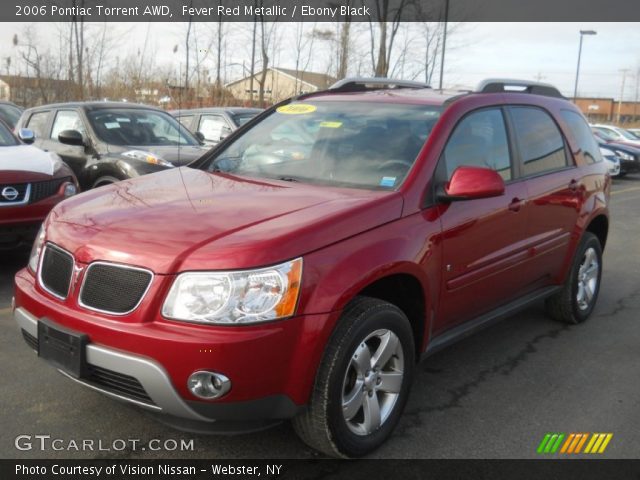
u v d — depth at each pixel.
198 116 11.77
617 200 14.76
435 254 3.58
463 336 4.11
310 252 2.96
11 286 5.79
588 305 5.59
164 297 2.84
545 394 4.14
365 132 4.11
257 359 2.78
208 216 3.20
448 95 4.39
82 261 3.05
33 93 18.88
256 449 3.34
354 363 3.13
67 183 6.32
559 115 5.22
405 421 3.71
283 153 4.26
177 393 2.78
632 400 4.09
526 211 4.43
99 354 2.89
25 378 3.98
